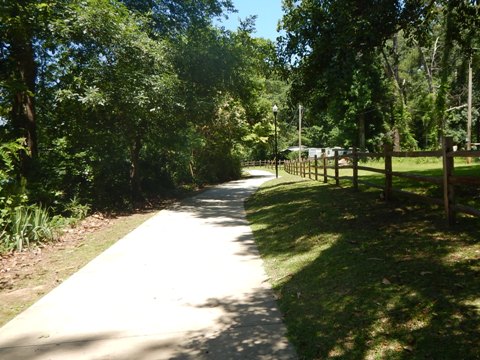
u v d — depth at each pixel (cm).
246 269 590
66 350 363
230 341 367
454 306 362
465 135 4278
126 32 1215
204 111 1564
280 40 1113
